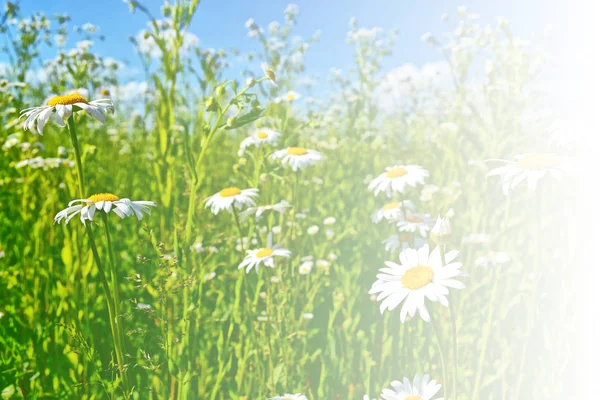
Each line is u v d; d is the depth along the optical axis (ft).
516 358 1.99
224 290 2.31
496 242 2.51
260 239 2.46
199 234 2.41
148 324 2.17
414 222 2.07
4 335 2.03
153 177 3.26
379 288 1.35
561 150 2.10
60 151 2.92
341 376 1.96
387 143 4.64
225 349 1.87
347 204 3.38
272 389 1.80
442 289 1.28
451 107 3.42
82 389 1.80
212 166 3.61
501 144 2.63
